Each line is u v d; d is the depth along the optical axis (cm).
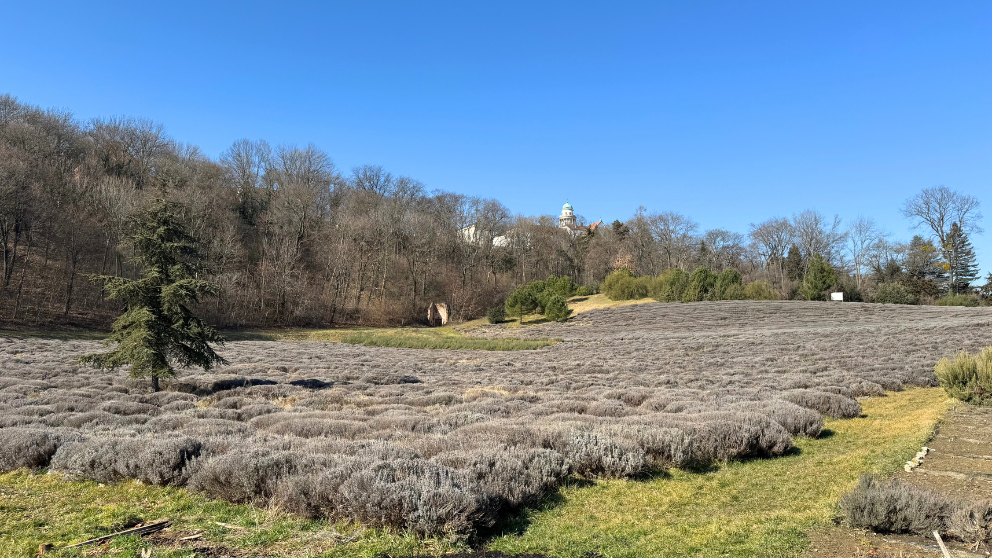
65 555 501
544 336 5350
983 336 2956
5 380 1802
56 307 4931
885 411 1371
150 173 7306
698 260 10012
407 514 550
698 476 825
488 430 975
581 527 598
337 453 775
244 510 631
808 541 518
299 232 7594
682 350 3441
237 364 2948
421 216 8638
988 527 500
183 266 1928
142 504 663
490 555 511
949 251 6775
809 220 8956
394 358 3666
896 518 531
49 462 845
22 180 4988
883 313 5147
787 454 962
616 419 1098
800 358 2669
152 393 1717
